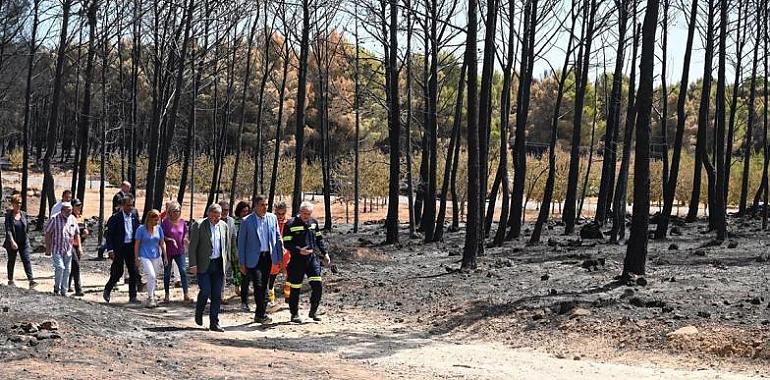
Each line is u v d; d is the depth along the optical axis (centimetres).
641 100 1495
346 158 5375
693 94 8562
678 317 1159
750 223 3098
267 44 3153
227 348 1047
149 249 1470
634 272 1499
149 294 1459
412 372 954
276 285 1723
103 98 2705
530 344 1148
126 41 4503
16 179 6241
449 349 1122
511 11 2350
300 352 1067
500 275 1686
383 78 4997
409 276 1795
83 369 832
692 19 2545
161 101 2459
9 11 3447
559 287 1484
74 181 3538
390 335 1238
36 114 7112
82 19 2936
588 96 6975
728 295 1289
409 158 2803
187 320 1321
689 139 7431
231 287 1711
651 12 1482
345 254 2117
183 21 2481
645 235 1504
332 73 6794
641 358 1036
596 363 1023
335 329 1281
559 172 4550
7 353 868
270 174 5053
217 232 1232
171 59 2552
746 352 1005
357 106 3244
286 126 6838
